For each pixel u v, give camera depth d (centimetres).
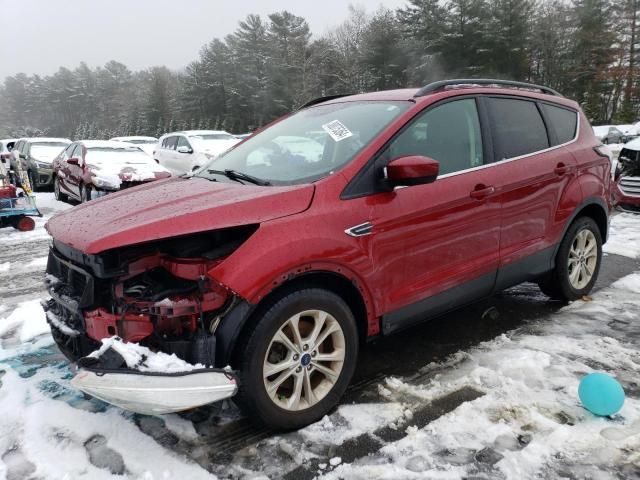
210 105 6341
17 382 344
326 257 277
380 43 4778
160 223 256
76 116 11581
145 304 256
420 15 4781
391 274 310
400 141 323
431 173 292
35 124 12081
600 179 458
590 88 5200
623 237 703
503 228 372
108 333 259
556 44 5312
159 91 7756
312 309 279
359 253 291
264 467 257
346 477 248
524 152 396
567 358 358
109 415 302
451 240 338
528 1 4641
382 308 310
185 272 257
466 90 371
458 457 259
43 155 1546
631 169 840
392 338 401
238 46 6069
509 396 310
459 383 328
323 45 5528
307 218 279
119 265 259
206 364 253
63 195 1320
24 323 452
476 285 363
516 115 401
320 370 292
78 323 281
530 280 416
